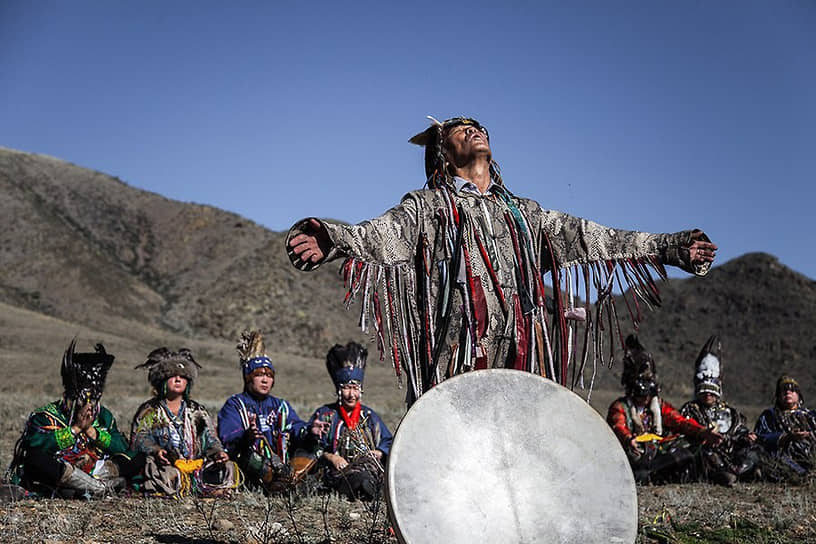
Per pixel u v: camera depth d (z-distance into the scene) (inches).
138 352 1860.2
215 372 1537.9
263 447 307.3
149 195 4621.1
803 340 2918.3
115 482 285.1
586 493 152.5
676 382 2593.5
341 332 3427.7
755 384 2687.0
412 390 170.4
